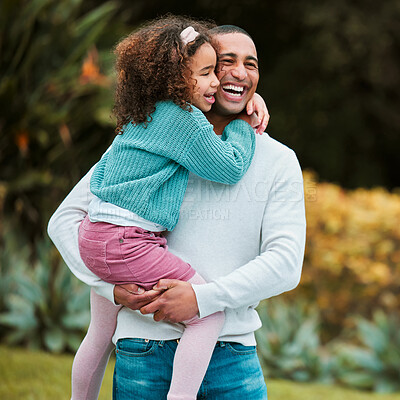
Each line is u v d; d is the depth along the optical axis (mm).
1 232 8516
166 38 2562
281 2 14812
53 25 9023
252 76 2764
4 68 9008
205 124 2545
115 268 2588
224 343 2605
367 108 15797
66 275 7559
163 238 2654
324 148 15648
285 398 5973
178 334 2604
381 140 16531
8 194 8625
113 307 2756
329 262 8562
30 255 8562
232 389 2594
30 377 5820
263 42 15766
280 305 8125
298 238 2629
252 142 2703
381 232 8523
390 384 7266
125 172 2605
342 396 6273
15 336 7273
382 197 9055
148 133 2584
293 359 7461
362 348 8422
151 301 2551
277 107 15453
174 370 2535
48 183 8523
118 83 2686
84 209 2830
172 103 2564
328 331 8852
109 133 9344
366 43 14062
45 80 8969
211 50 2621
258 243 2707
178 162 2572
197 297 2500
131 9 14672
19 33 8852
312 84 15414
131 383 2643
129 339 2646
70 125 9133
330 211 8703
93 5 13727
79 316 7344
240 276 2533
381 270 8414
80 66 9172
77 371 2861
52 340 7145
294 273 2592
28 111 8781
